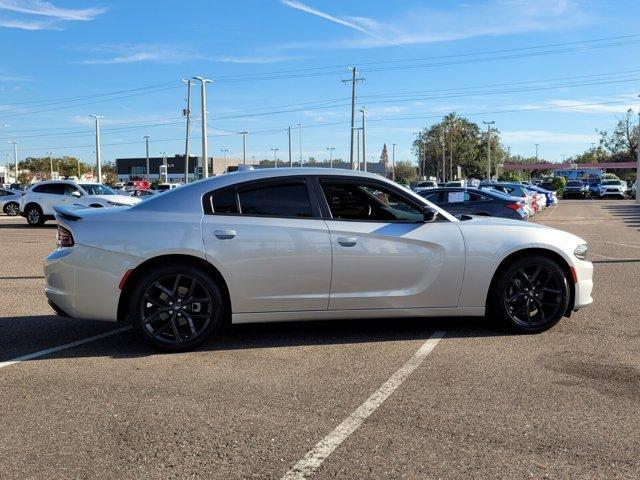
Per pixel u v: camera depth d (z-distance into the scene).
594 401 4.20
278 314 5.51
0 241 16.34
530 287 5.91
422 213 5.71
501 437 3.64
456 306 5.77
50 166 113.31
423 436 3.66
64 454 3.47
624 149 99.50
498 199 17.47
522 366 4.95
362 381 4.64
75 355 5.39
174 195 5.56
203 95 44.91
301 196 5.60
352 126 58.59
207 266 5.41
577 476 3.17
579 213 30.48
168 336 5.43
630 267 10.55
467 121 113.19
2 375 4.86
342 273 5.51
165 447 3.55
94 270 5.31
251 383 4.62
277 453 3.46
